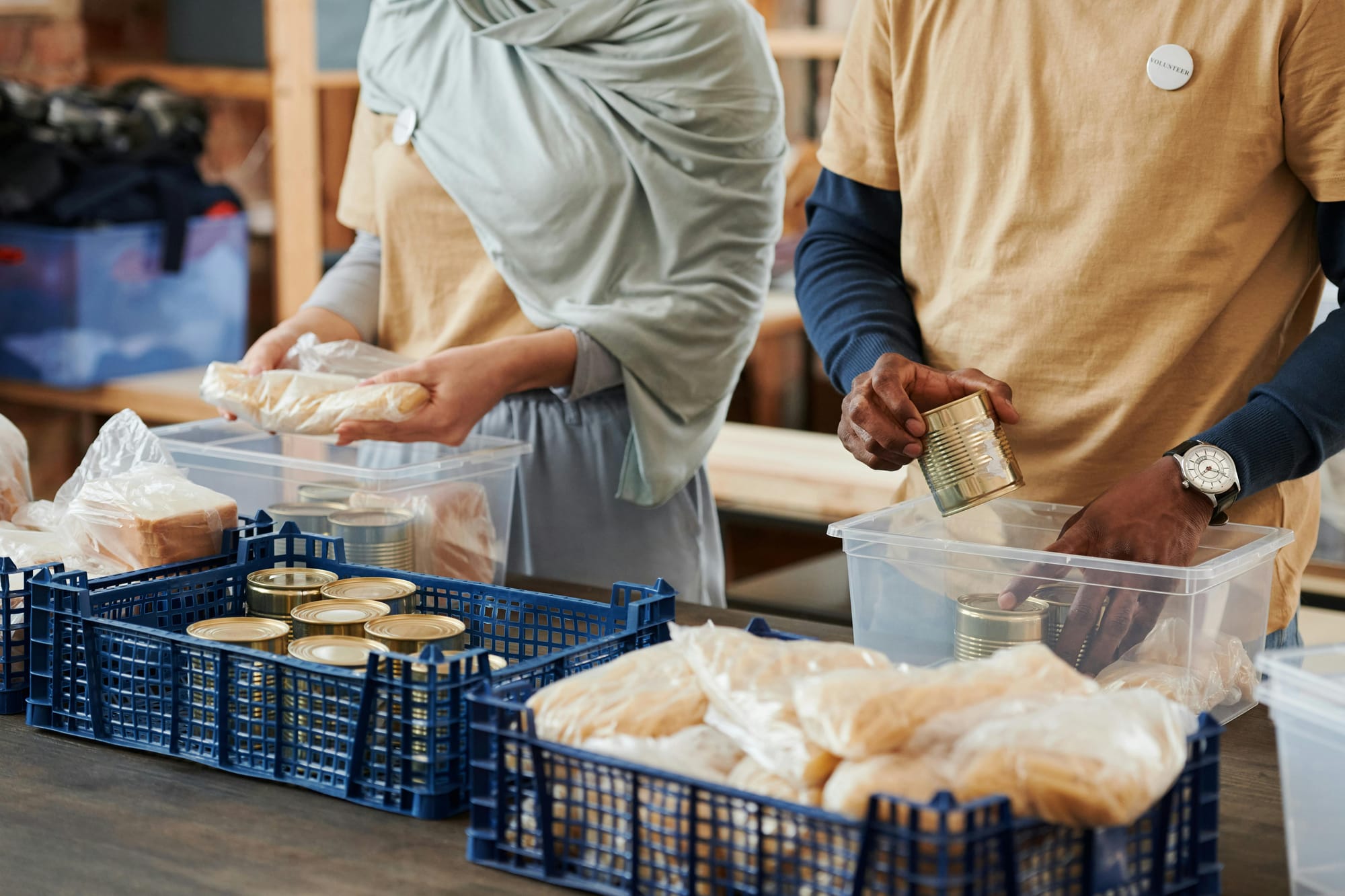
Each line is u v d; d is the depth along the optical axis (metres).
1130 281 1.24
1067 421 1.30
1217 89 1.19
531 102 1.60
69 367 2.74
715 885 0.70
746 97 1.61
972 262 1.33
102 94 2.80
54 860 0.79
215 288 2.95
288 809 0.86
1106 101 1.23
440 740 0.85
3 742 0.98
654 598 1.00
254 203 3.14
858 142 1.41
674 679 0.78
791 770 0.69
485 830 0.79
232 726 0.92
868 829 0.64
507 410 1.66
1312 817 0.72
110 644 0.97
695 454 1.66
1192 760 0.73
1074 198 1.26
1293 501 1.27
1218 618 0.98
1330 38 1.14
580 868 0.76
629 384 1.58
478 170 1.61
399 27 1.70
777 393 3.17
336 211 2.89
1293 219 1.25
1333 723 0.71
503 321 1.67
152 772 0.92
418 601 1.12
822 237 1.45
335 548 1.19
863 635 1.05
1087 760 0.65
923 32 1.33
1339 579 2.12
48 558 1.14
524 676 0.90
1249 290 1.25
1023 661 0.74
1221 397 1.25
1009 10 1.27
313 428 1.35
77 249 2.68
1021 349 1.30
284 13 2.73
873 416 1.12
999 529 1.18
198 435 1.44
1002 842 0.64
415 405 1.34
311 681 0.88
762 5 2.79
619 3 1.59
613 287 1.61
